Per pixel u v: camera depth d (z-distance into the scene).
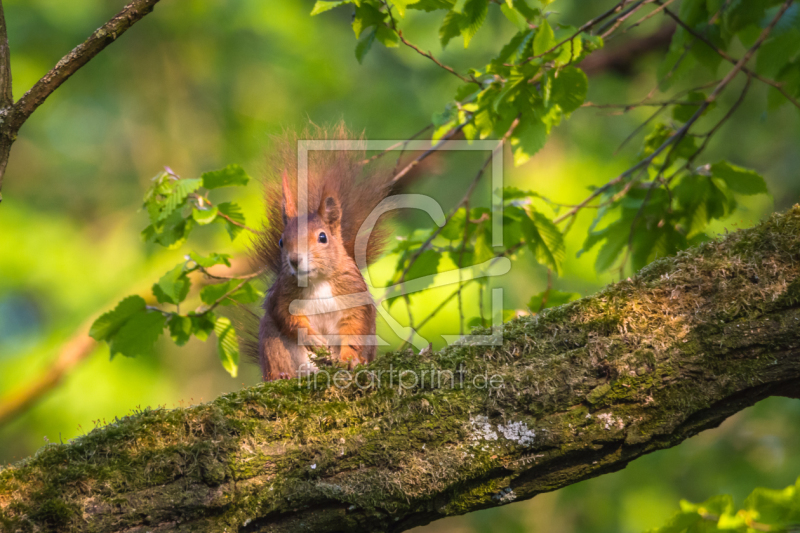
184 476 4.71
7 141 5.42
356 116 17.97
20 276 16.28
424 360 5.26
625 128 17.38
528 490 5.07
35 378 12.59
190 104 17.86
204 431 4.87
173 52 17.55
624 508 14.73
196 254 7.04
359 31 6.67
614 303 5.36
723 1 7.38
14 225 16.72
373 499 4.84
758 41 6.82
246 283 7.41
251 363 9.09
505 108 6.66
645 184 8.00
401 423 4.98
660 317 5.20
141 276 15.89
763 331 4.97
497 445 4.95
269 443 4.88
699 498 14.08
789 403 13.73
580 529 15.27
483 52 16.11
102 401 15.53
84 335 12.98
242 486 4.75
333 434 4.95
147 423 4.87
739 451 14.04
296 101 18.28
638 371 5.00
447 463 4.90
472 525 16.45
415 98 18.17
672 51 7.85
